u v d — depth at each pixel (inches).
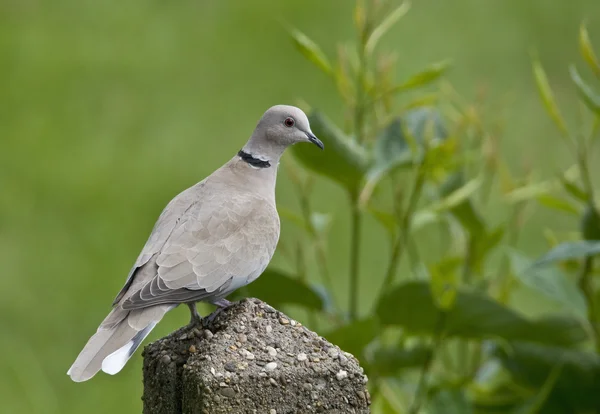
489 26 813.2
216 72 760.3
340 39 784.9
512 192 437.4
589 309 413.7
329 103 719.1
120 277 584.1
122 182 658.2
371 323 359.3
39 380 526.3
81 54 781.3
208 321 287.6
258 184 352.5
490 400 434.9
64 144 690.8
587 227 410.6
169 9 841.5
